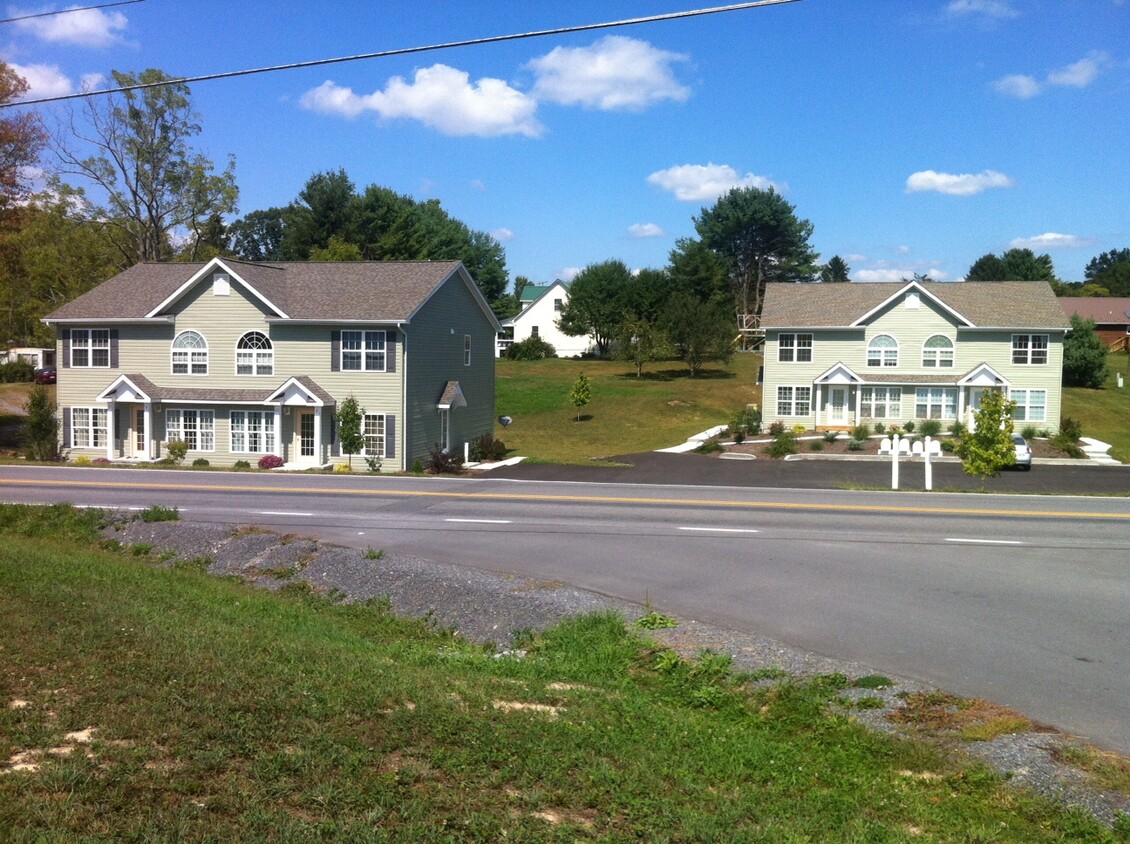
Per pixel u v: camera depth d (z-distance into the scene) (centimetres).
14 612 1088
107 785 629
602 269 8594
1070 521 2081
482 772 698
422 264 3922
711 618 1302
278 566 1742
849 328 4788
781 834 646
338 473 3219
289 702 811
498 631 1347
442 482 2864
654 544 1825
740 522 2077
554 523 2073
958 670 1072
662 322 7544
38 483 2770
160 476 2995
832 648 1158
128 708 777
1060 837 688
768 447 4344
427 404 3744
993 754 829
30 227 6269
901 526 2017
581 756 750
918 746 852
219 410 3656
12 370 7281
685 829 634
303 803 625
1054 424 4684
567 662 1126
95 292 3959
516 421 5762
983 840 674
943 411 4762
